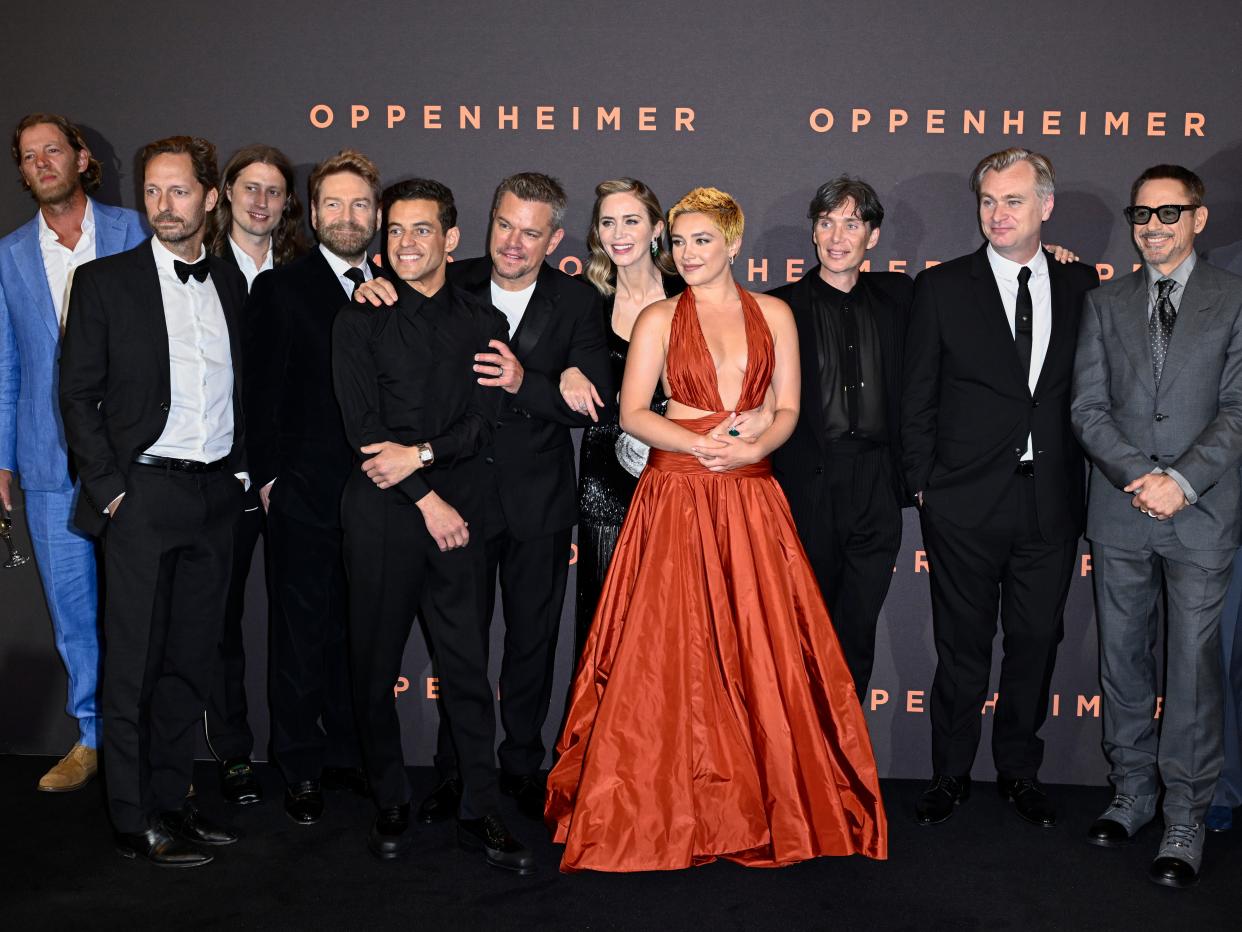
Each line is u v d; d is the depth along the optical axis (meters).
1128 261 3.54
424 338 2.80
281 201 3.37
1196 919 2.69
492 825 2.96
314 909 2.70
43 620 3.77
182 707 3.00
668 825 2.84
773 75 3.54
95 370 2.80
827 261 3.20
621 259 3.15
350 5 3.57
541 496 3.14
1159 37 3.46
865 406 3.23
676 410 3.05
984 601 3.27
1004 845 3.10
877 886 2.85
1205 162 3.49
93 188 3.50
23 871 2.89
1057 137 3.51
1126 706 3.15
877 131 3.54
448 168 3.61
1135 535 3.00
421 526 2.81
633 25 3.54
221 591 2.98
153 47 3.59
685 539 2.95
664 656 2.90
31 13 3.60
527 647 3.23
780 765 2.90
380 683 2.90
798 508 3.21
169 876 2.87
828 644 3.02
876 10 3.51
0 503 3.49
